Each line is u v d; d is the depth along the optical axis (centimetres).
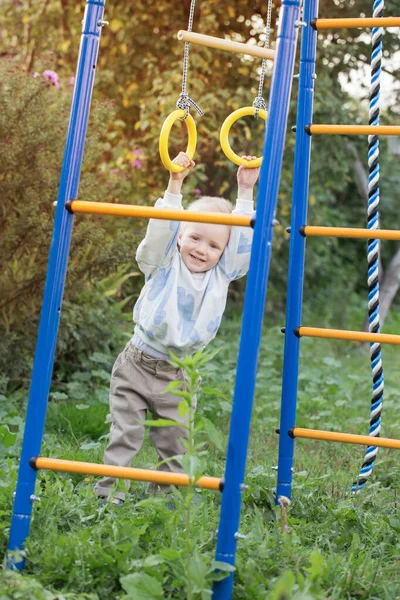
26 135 544
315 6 353
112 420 341
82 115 277
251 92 849
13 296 559
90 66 278
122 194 693
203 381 645
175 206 314
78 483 372
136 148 814
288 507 336
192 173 811
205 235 328
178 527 294
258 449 473
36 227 545
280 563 273
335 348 982
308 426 567
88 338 630
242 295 1097
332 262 1347
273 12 832
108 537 275
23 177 546
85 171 620
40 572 255
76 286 579
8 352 574
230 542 251
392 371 844
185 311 328
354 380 738
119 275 699
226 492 251
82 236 557
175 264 330
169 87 795
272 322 1098
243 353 254
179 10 840
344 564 278
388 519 331
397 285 984
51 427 497
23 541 266
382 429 569
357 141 952
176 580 243
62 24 863
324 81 873
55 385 606
